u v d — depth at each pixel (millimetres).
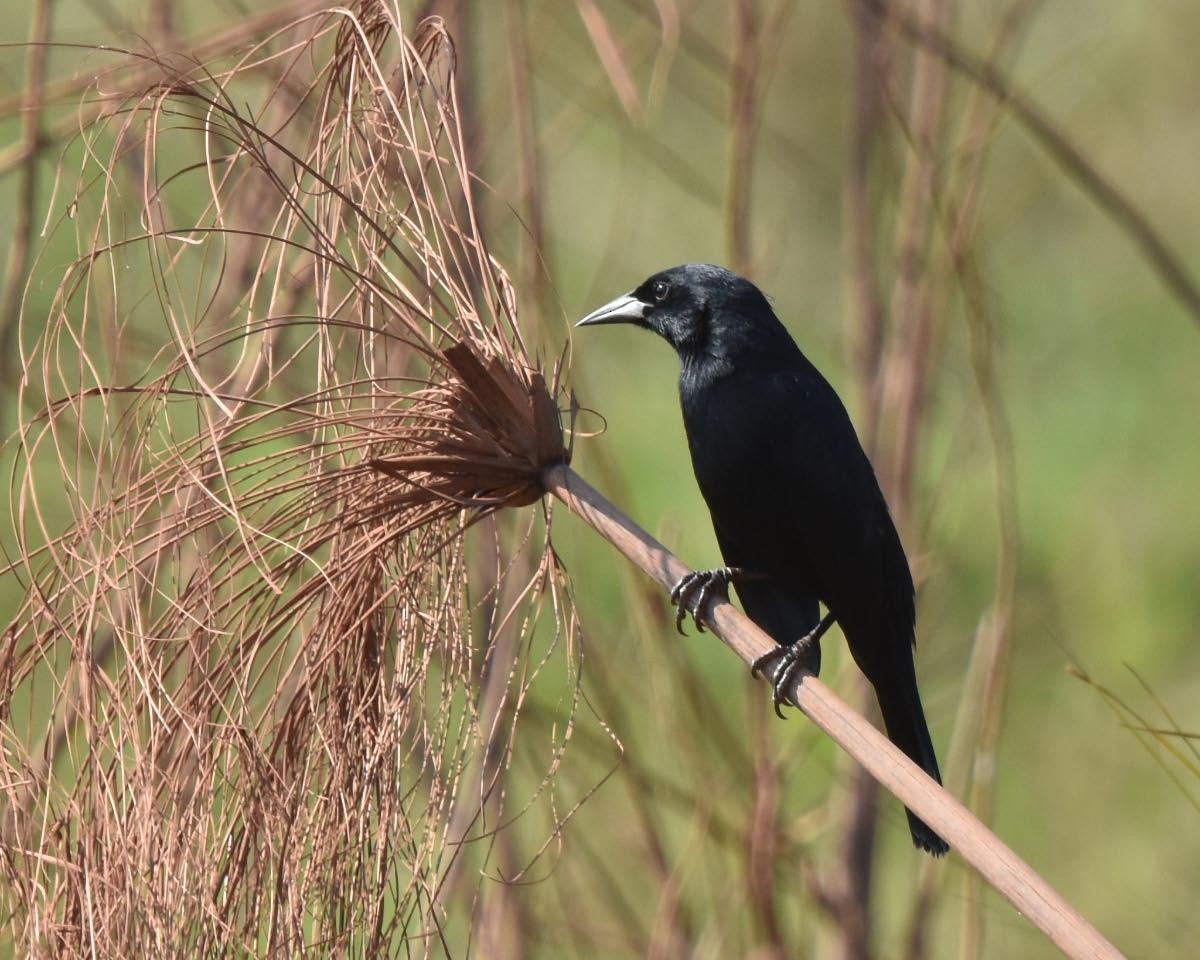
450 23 10461
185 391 8078
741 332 10484
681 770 11727
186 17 11211
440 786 8250
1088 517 20688
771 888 10586
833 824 12297
